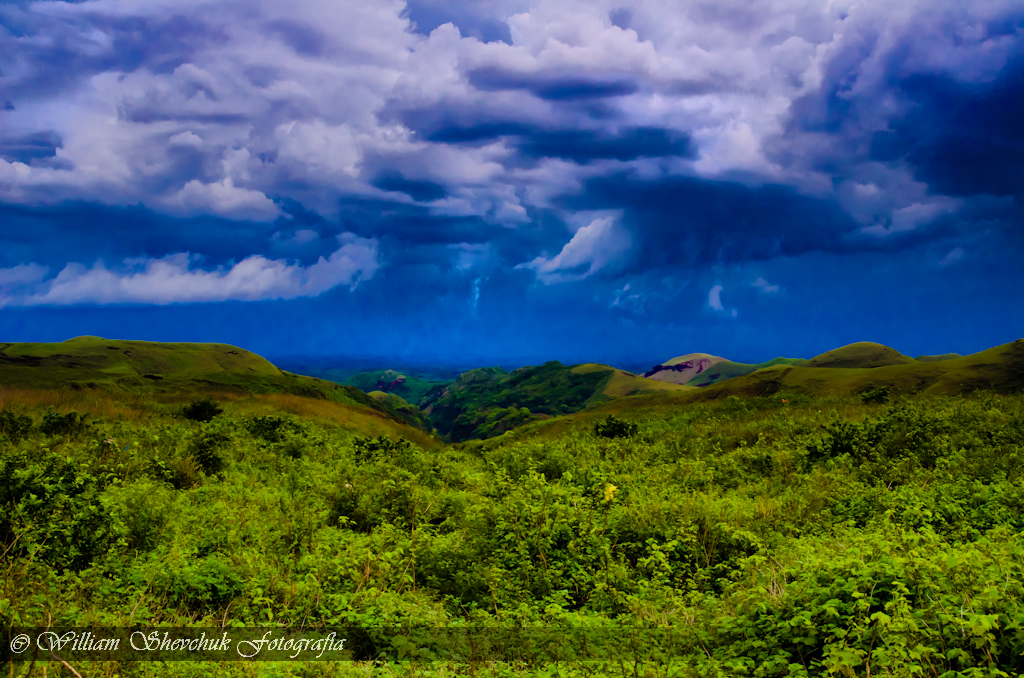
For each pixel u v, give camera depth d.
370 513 10.16
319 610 5.85
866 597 4.72
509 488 10.04
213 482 12.58
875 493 9.49
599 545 7.59
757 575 6.22
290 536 8.57
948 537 7.28
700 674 4.45
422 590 6.75
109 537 7.03
